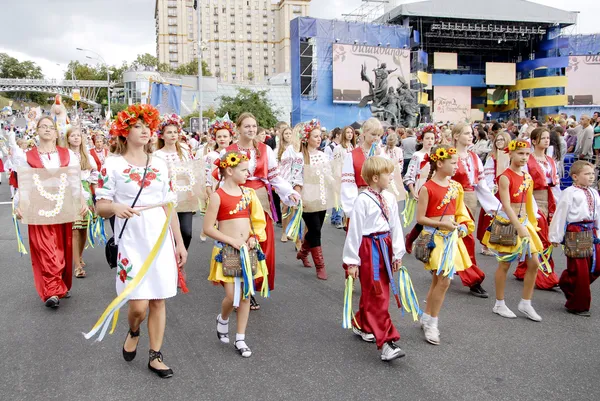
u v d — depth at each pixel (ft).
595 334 14.82
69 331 15.16
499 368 12.57
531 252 15.60
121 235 11.87
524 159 16.21
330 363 12.92
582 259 16.30
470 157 20.06
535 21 134.00
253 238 13.46
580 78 135.44
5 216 35.83
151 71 177.78
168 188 12.53
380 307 12.99
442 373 12.32
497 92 145.79
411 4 128.67
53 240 17.35
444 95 140.15
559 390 11.45
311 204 20.86
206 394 11.36
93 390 11.58
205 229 13.14
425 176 24.11
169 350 13.79
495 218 16.58
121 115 11.78
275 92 193.88
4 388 11.69
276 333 15.01
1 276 21.25
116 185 11.86
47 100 371.56
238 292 13.00
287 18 439.63
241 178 13.41
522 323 15.70
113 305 10.84
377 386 11.67
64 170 17.39
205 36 442.50
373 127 18.20
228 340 14.21
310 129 21.31
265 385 11.76
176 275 12.19
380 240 13.19
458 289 19.30
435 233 14.44
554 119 55.01
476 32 137.08
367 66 116.06
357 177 18.56
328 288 19.63
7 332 15.10
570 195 16.15
